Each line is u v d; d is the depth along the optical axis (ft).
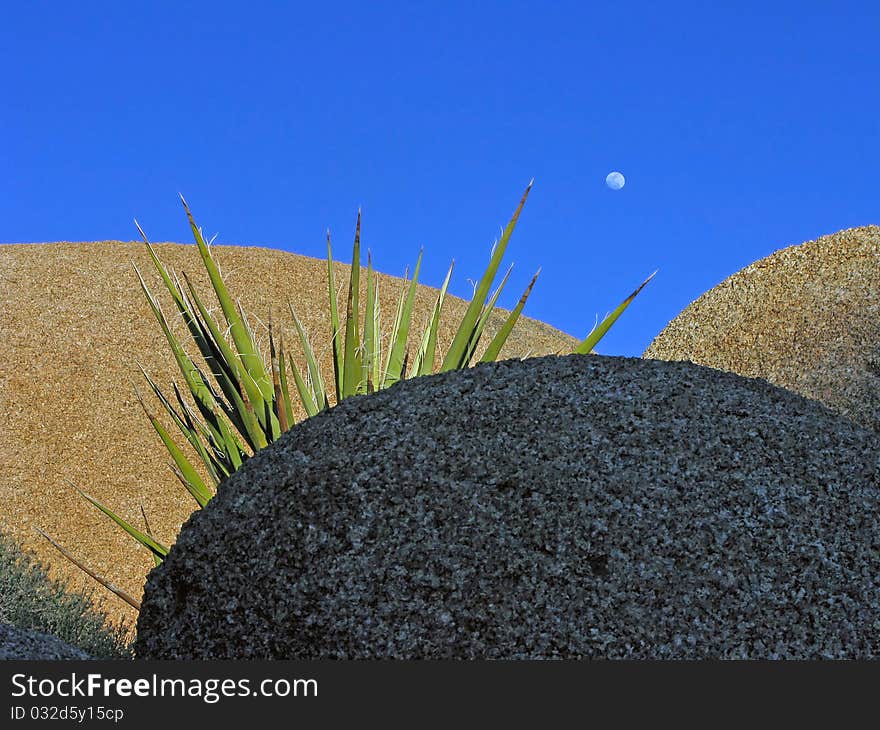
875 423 15.84
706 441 7.66
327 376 25.08
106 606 16.65
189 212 10.96
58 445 21.93
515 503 7.03
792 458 7.62
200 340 11.95
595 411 8.00
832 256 19.26
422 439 7.70
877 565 6.77
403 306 12.21
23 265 30.78
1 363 24.62
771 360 18.43
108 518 19.81
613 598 6.47
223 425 11.54
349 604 6.68
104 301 28.25
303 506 7.27
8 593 13.58
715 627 6.35
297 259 32.99
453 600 6.57
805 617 6.44
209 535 7.39
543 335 34.47
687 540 6.75
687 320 20.88
